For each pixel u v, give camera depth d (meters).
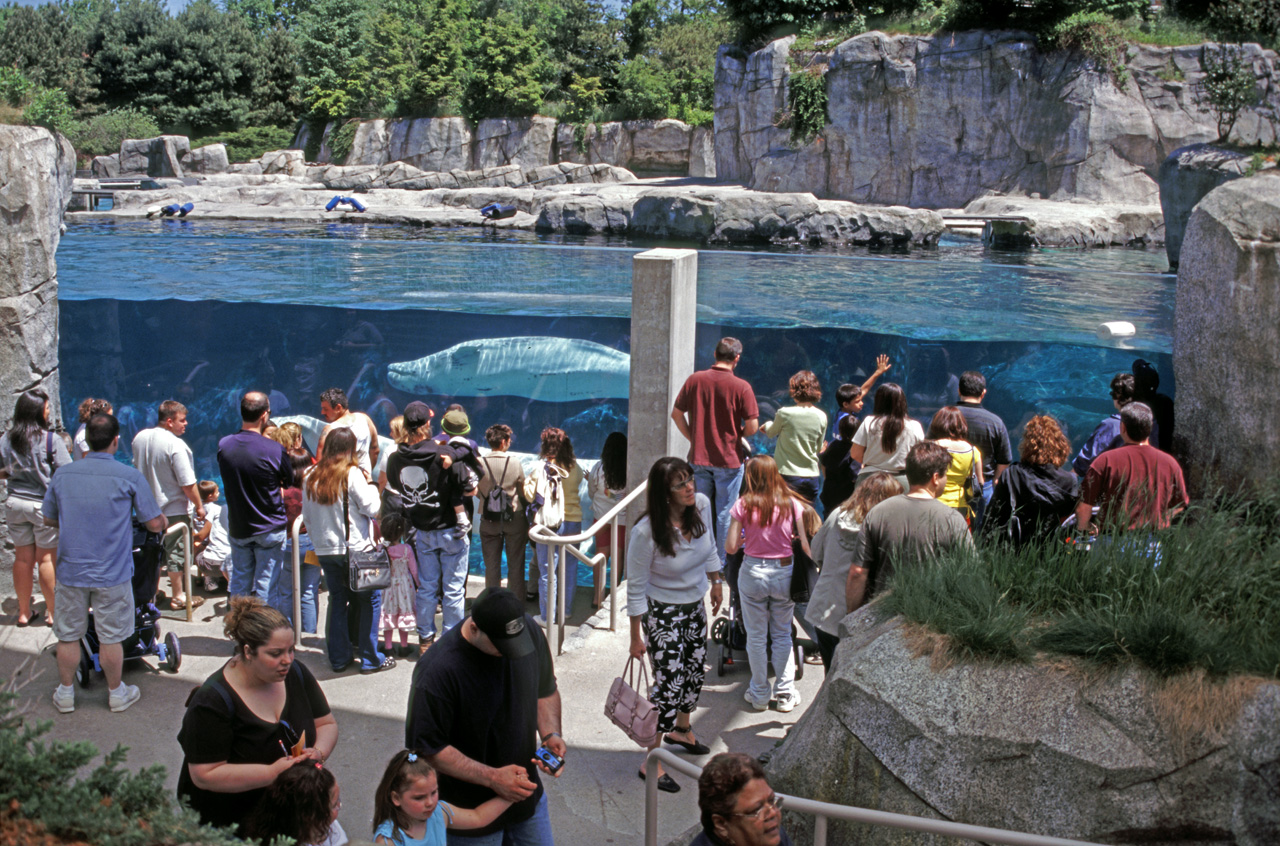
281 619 3.40
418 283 15.34
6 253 6.99
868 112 27.58
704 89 41.38
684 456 8.07
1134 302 13.31
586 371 12.35
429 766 3.33
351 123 43.47
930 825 3.23
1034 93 25.73
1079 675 3.62
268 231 24.98
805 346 12.22
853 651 4.09
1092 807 3.47
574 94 42.19
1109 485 5.17
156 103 53.84
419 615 6.43
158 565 6.16
